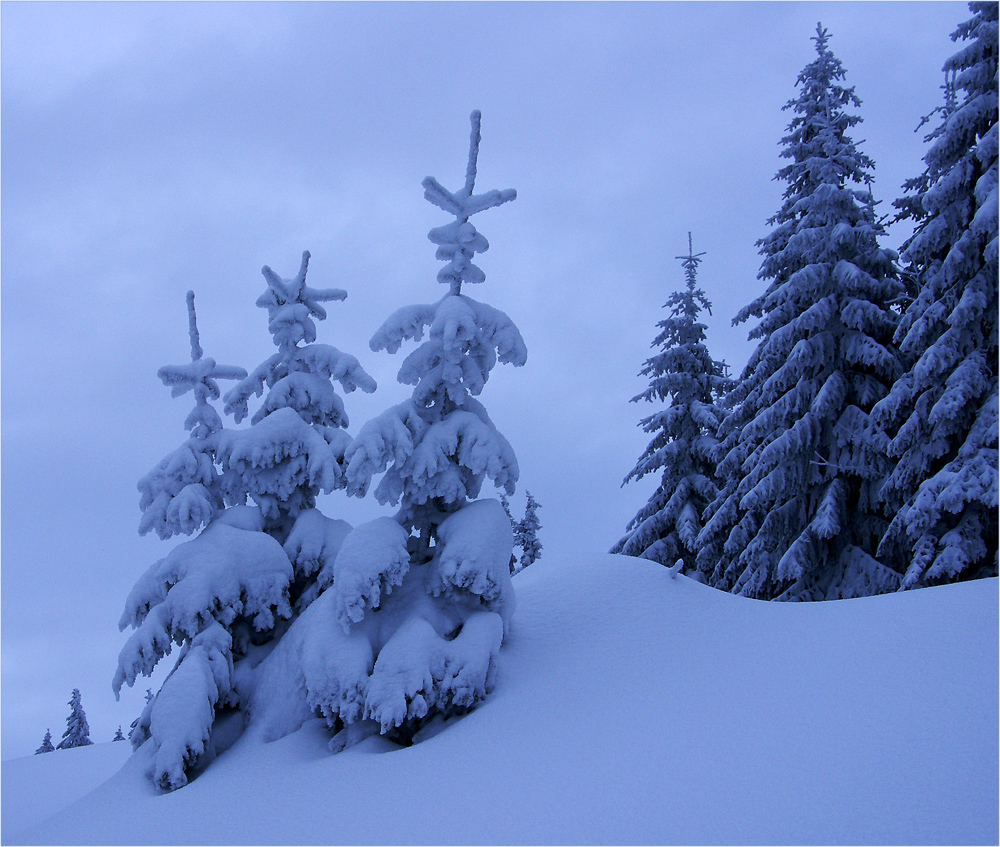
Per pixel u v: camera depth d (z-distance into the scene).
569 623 10.30
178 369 12.38
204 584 10.27
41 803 15.01
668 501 23.39
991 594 7.95
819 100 19.66
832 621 8.62
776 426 18.22
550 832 5.20
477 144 10.95
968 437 13.86
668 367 23.73
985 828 4.05
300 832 6.33
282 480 12.16
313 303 13.93
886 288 17.42
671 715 6.92
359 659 8.85
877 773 4.95
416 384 10.89
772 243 20.38
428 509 10.59
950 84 17.41
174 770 8.62
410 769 7.18
